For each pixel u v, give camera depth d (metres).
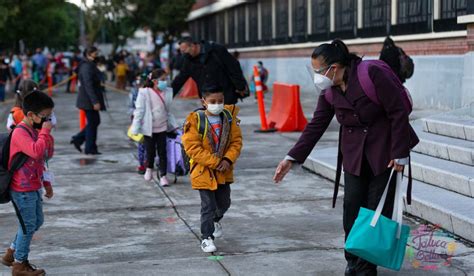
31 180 5.19
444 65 15.75
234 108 6.16
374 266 5.01
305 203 7.98
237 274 5.43
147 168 9.41
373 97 4.75
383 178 4.89
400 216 4.86
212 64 9.14
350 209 5.09
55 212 7.71
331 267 5.59
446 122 9.34
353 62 4.85
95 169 10.46
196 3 46.78
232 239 6.49
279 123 14.87
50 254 6.10
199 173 6.00
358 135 4.94
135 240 6.54
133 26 48.19
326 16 23.30
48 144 5.11
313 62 4.85
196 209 7.80
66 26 62.94
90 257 5.99
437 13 15.78
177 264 5.72
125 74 33.09
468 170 7.59
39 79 33.22
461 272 5.41
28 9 30.22
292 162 5.22
